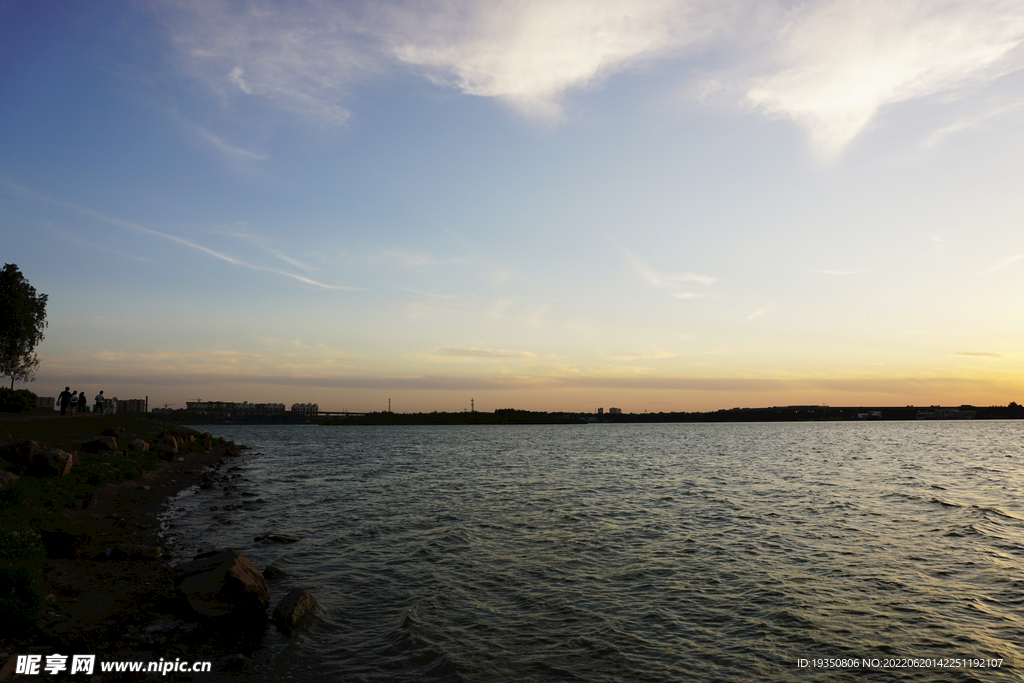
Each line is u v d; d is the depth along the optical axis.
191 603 13.83
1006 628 15.10
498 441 130.50
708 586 18.30
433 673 11.89
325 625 14.43
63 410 63.06
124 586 15.85
